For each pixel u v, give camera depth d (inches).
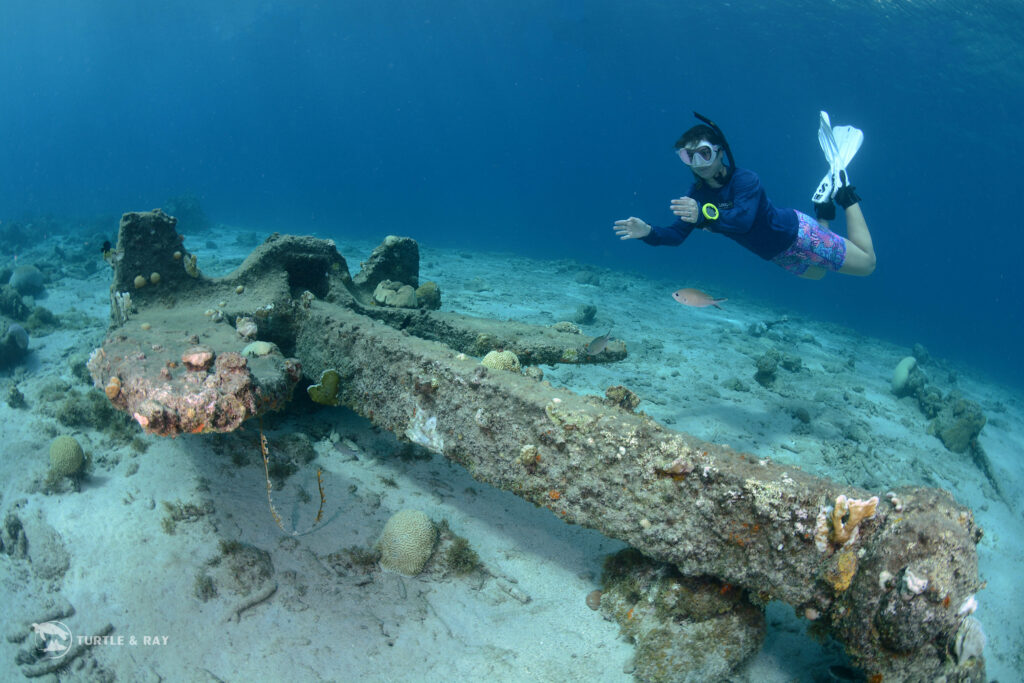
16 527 173.9
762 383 439.8
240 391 132.6
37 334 365.4
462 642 154.5
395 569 173.2
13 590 156.9
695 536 123.7
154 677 134.7
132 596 152.3
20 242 844.0
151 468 200.8
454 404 155.8
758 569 119.3
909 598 105.2
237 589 154.9
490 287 668.7
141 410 122.0
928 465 341.7
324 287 257.0
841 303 1461.6
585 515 135.0
